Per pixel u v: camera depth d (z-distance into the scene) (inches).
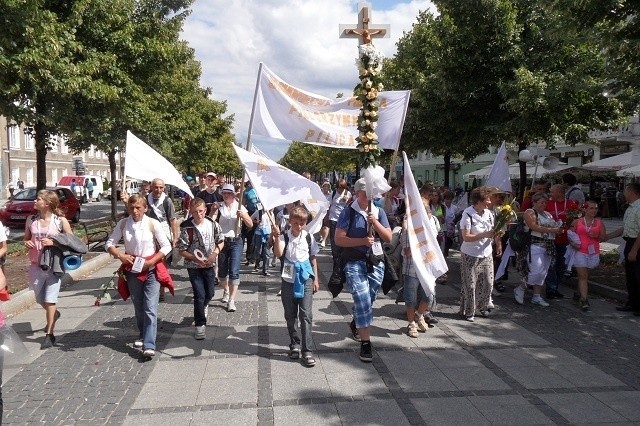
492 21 512.4
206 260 248.7
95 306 315.9
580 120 522.9
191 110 1267.2
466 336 257.8
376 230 217.5
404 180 241.1
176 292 360.2
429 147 708.7
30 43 407.2
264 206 236.8
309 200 249.3
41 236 243.3
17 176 1747.0
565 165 1040.2
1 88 409.4
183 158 1333.7
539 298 321.4
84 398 187.9
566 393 190.7
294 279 217.8
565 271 386.9
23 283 360.8
